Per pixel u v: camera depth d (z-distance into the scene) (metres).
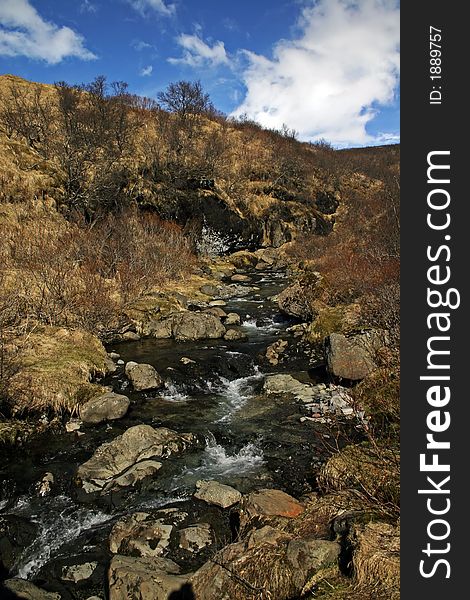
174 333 13.43
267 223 36.31
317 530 4.05
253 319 15.62
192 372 10.53
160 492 6.02
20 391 8.09
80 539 5.20
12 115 27.83
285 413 8.21
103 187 24.70
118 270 17.56
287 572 3.43
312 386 9.29
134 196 27.02
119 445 6.90
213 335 13.38
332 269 15.99
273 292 20.92
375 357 8.55
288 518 4.56
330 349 9.32
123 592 3.95
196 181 31.75
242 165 40.03
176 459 6.84
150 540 4.91
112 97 37.97
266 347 12.23
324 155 55.38
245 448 7.13
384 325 10.29
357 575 3.14
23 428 7.53
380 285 12.29
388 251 15.32
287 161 43.47
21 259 14.64
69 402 8.32
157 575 4.01
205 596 3.58
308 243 32.06
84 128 30.17
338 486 4.85
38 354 9.82
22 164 21.84
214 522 5.26
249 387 9.66
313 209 40.91
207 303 18.06
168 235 24.08
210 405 8.84
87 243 17.45
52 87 38.06
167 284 19.83
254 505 4.96
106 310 13.11
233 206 33.78
